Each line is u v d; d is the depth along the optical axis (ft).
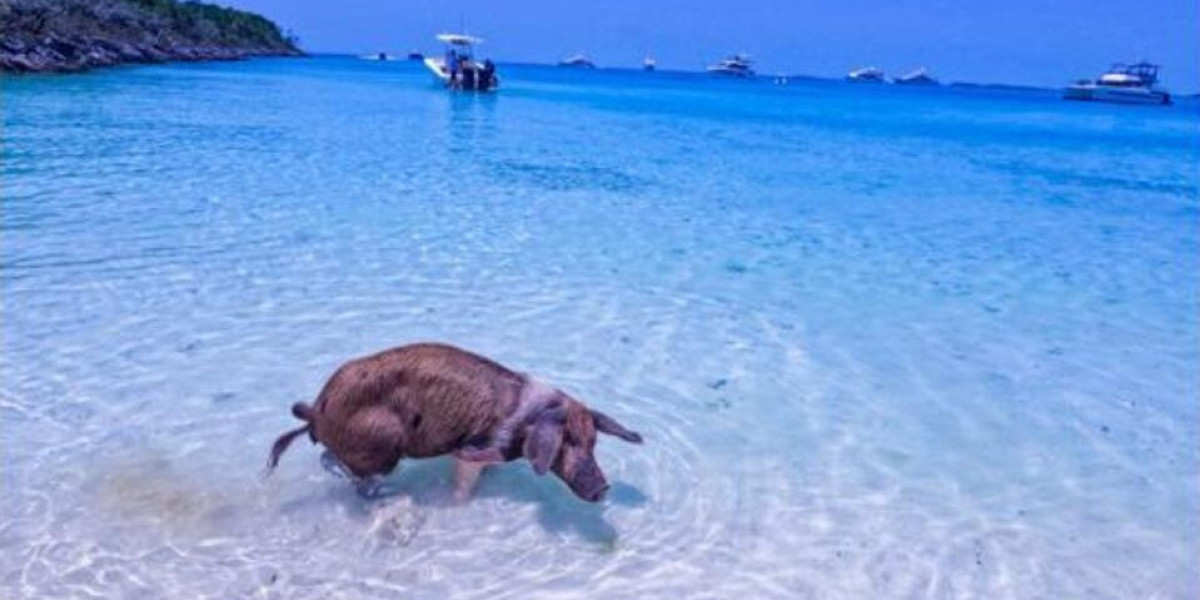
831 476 20.95
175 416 21.93
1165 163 105.91
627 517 18.65
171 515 17.74
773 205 58.03
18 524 17.13
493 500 18.81
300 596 15.61
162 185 51.01
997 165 94.07
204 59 269.03
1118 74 409.08
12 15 152.25
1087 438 23.85
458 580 16.34
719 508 19.25
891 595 16.78
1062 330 33.30
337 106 129.80
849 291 37.04
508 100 176.86
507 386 17.71
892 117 194.70
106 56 187.73
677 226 48.73
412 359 17.51
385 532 17.44
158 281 32.32
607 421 18.12
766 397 25.18
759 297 35.24
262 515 17.90
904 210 59.26
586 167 72.38
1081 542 18.85
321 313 29.96
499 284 34.73
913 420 24.31
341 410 17.34
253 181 54.70
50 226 39.24
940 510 19.77
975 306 35.88
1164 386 27.91
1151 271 44.01
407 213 47.55
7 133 71.20
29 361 24.64
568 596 16.11
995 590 17.10
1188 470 22.29
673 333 30.17
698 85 423.23
